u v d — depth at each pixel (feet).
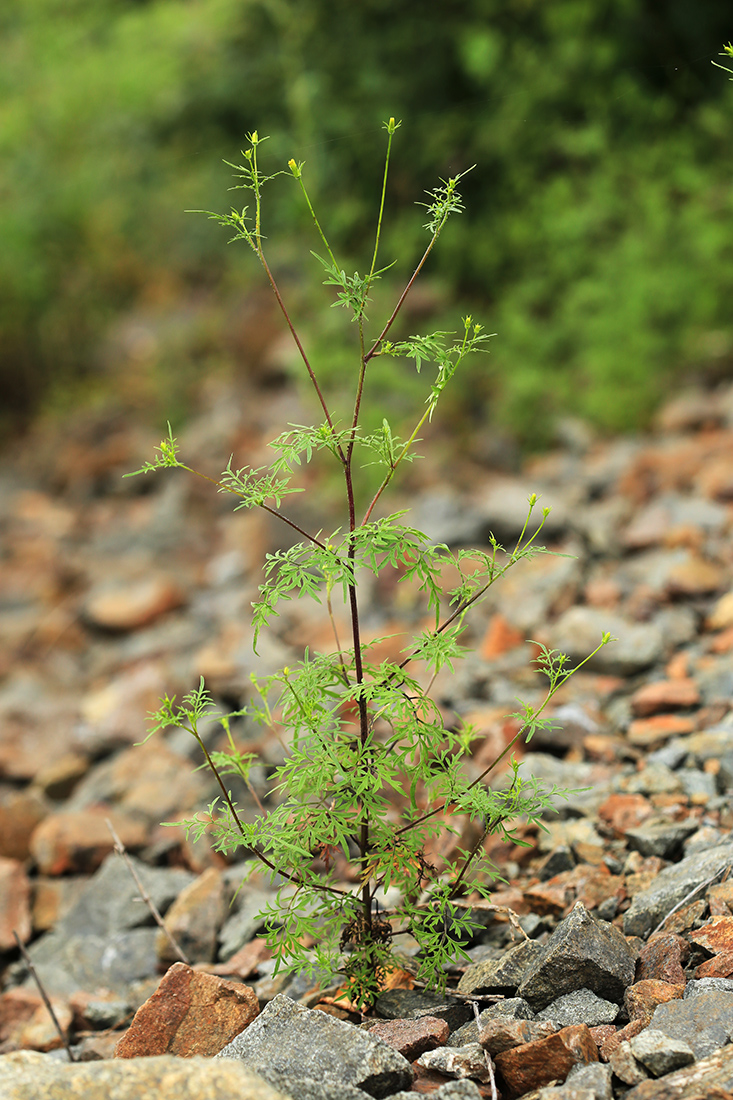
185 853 11.04
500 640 13.46
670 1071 5.51
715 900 7.08
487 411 21.74
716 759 9.74
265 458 23.08
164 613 19.08
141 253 31.45
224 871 10.44
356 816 6.26
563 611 14.03
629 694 11.70
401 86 23.30
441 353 6.16
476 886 6.65
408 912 6.61
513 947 7.20
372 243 23.44
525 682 12.39
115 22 32.91
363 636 14.75
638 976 6.63
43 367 31.40
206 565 20.86
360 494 20.11
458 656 6.06
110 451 26.73
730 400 18.97
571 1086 5.47
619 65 21.67
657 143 20.81
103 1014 8.52
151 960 9.37
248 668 14.55
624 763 10.26
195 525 22.66
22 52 32.89
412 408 21.29
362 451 20.07
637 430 19.67
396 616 15.48
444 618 14.64
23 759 14.87
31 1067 5.74
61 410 30.07
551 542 16.40
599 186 20.59
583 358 20.51
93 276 31.58
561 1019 6.28
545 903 7.91
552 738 10.57
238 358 27.78
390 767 6.36
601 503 17.48
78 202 30.81
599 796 9.50
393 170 23.39
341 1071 5.69
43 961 10.00
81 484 26.17
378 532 6.08
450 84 23.43
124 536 22.93
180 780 12.17
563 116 21.71
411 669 12.92
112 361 31.12
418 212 23.03
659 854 8.40
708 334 20.20
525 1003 6.41
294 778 6.19
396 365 21.67
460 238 22.41
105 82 30.55
